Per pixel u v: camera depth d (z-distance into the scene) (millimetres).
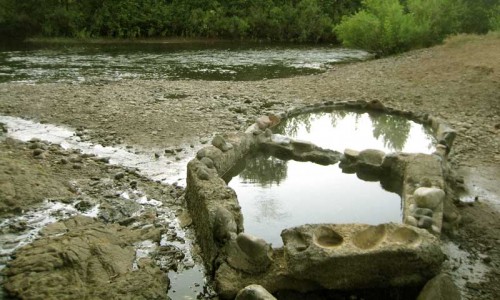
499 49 15531
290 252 4301
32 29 28125
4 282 4480
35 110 10594
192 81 14633
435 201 5297
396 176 6793
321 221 5723
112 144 8367
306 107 10422
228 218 4836
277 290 4359
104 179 6918
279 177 7074
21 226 5516
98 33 28500
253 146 7820
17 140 8312
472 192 6434
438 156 6695
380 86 12844
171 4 29891
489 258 4902
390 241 4324
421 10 20594
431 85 12562
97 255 4805
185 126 9383
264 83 14016
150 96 12016
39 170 6969
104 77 15984
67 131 9164
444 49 17281
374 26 20094
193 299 4395
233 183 6887
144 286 4383
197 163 6246
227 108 10781
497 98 11016
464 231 5445
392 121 9938
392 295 4309
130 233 5371
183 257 5055
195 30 29469
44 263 4609
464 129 8891
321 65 19281
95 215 5891
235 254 4539
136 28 28453
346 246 4250
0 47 24250
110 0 28891
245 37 29750
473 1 21516
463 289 4445
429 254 4227
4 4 27656
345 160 7391
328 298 4297
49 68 17750
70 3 29234
